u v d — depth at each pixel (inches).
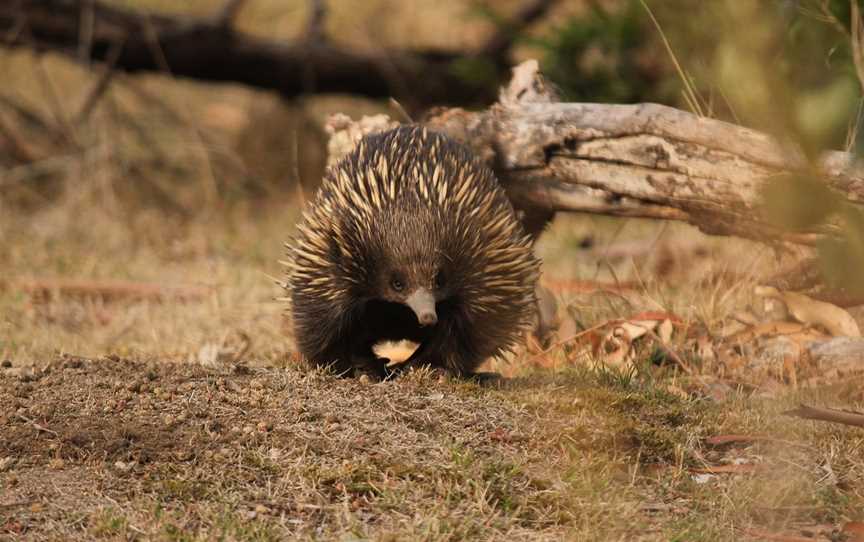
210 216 891.4
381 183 349.4
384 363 396.5
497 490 282.4
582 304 520.4
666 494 293.7
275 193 983.0
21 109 919.0
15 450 300.4
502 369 454.3
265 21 1096.2
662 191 427.5
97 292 640.4
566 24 789.2
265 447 306.3
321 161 1038.4
